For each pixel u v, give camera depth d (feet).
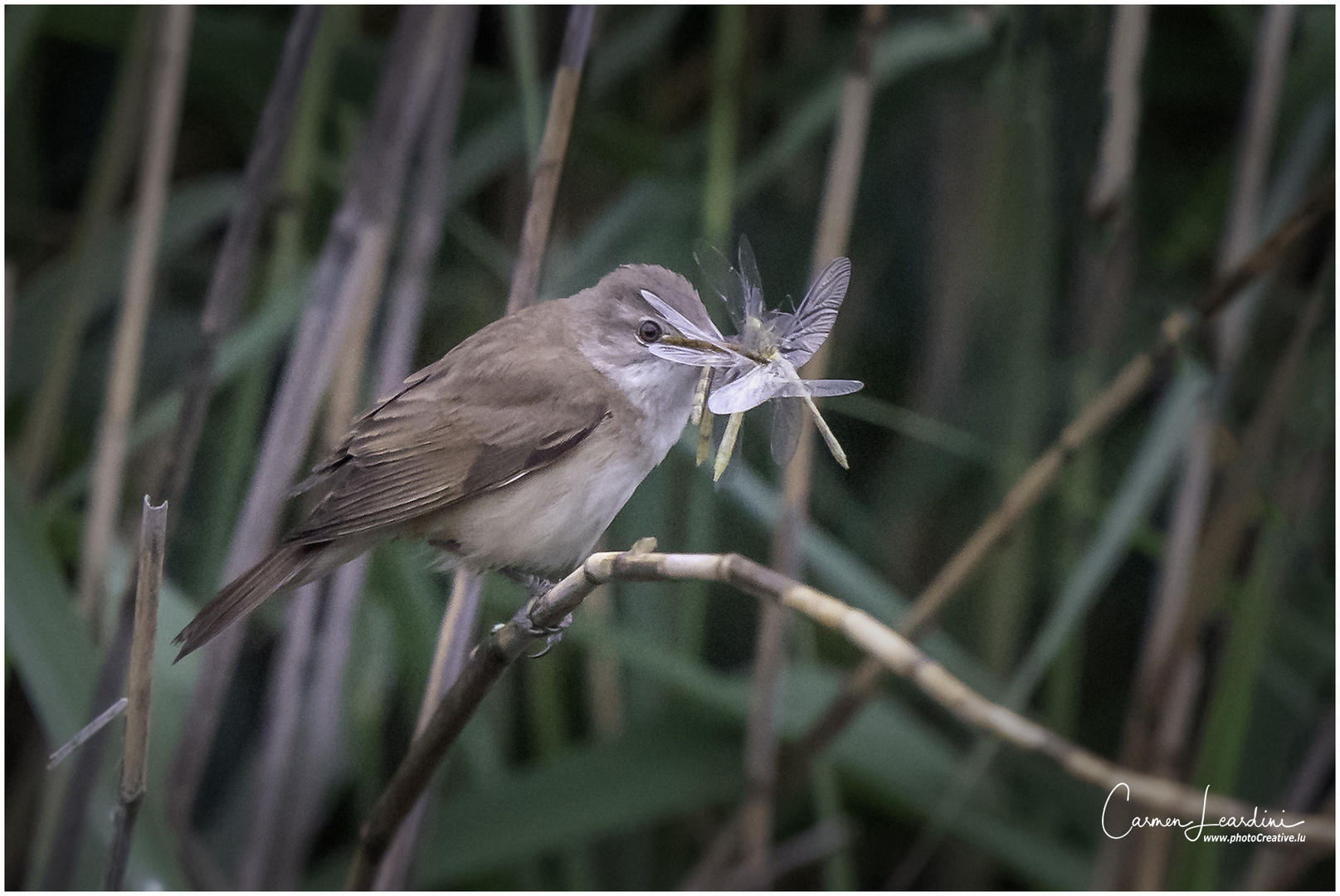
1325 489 24.14
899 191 29.35
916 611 21.08
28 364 24.11
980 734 23.25
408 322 21.06
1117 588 29.78
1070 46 21.68
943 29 24.52
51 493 26.02
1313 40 21.58
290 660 20.30
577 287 24.48
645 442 19.54
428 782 15.12
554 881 25.31
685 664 22.33
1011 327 26.03
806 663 25.73
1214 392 21.66
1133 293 24.97
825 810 22.35
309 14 19.56
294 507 24.59
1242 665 20.94
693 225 25.12
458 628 18.65
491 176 28.30
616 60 24.79
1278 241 18.15
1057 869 22.85
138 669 13.26
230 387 27.45
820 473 28.32
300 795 20.49
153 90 21.54
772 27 29.60
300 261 26.20
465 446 18.72
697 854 26.89
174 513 18.94
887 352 28.96
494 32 27.73
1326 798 22.95
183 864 19.66
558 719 24.47
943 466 27.58
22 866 23.54
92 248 23.32
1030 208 25.50
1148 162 26.99
